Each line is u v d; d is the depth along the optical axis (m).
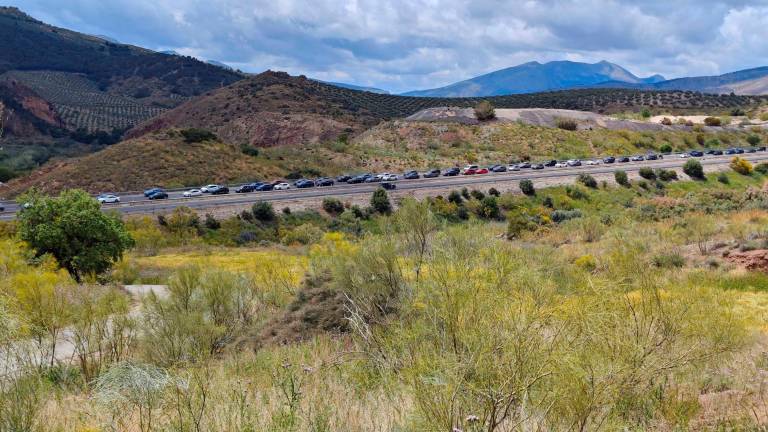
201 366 7.79
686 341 5.83
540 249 9.08
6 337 7.73
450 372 3.68
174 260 36.25
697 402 5.02
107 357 9.84
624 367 4.30
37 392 6.70
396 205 59.88
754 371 6.59
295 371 7.14
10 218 46.81
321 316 10.68
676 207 52.00
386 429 4.59
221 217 53.03
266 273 16.11
